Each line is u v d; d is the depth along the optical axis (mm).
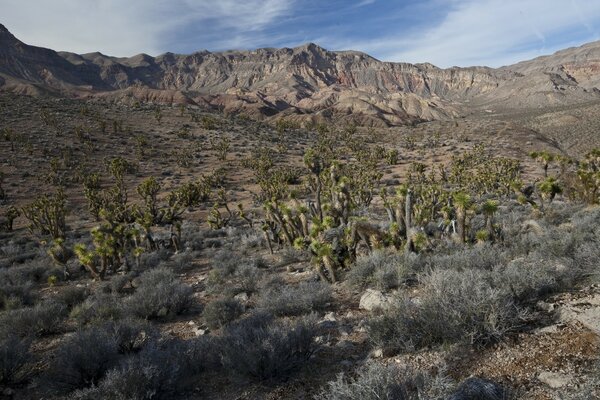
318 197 18016
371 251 12469
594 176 19531
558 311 5270
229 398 4938
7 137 80250
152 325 8320
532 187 29094
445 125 179875
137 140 91250
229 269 14164
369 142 139750
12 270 16578
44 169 69875
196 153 94812
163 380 5074
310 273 12492
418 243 11672
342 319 7336
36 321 8609
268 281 11258
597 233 8445
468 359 4594
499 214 19516
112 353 5871
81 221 44500
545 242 9359
